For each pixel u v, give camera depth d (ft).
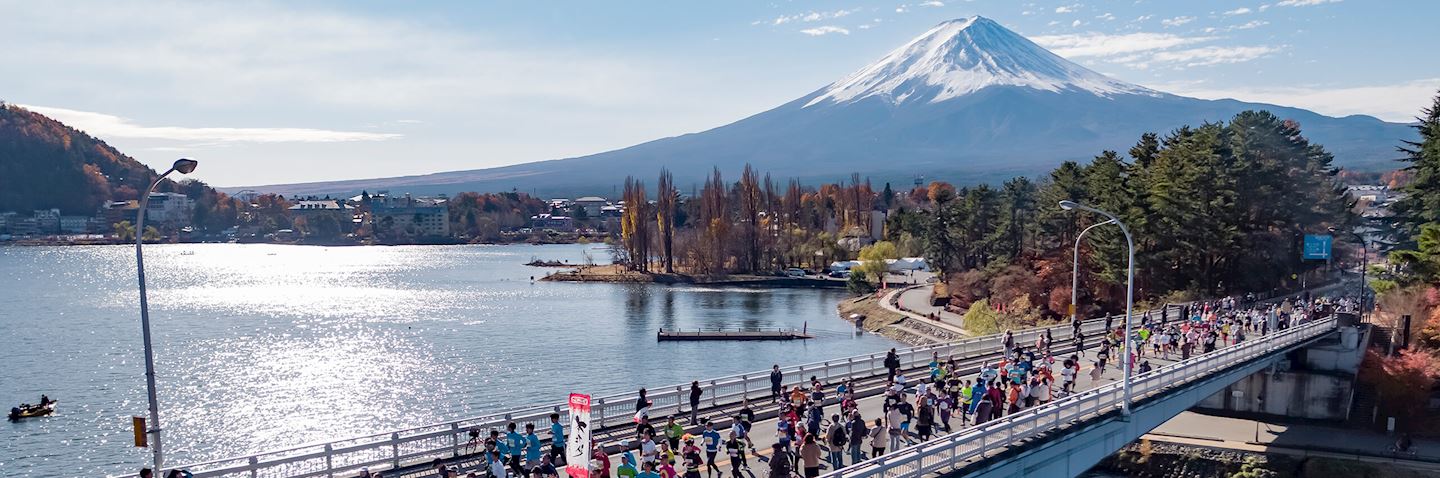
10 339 415.85
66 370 338.54
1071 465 146.00
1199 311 259.39
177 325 467.11
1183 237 323.78
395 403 285.84
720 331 417.69
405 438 123.75
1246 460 203.92
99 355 371.56
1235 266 328.90
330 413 273.75
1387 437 216.33
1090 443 149.59
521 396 293.02
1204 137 335.26
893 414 128.36
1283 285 343.46
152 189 96.68
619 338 410.11
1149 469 209.15
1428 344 241.55
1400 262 279.49
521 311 518.78
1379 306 278.67
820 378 182.70
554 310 522.88
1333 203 359.05
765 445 135.64
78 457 230.68
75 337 422.82
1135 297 353.31
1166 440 213.25
